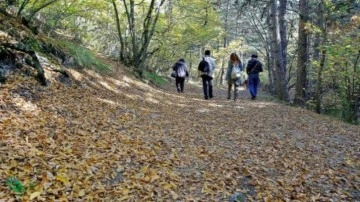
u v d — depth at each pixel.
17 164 4.69
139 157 5.80
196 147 6.74
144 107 10.24
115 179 4.95
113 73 14.43
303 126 9.21
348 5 12.87
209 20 26.05
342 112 14.38
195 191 4.87
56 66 9.34
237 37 45.00
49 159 5.07
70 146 5.67
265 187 5.11
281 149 6.95
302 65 14.80
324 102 15.27
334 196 4.88
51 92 8.09
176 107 11.46
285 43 19.44
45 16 16.03
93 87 10.48
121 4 21.92
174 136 7.38
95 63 13.48
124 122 7.84
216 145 7.02
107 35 29.17
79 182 4.58
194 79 47.50
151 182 4.97
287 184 5.22
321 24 13.40
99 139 6.29
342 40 13.17
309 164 6.12
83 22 22.47
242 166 5.86
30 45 9.17
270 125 9.18
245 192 4.96
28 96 7.21
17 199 3.97
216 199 4.68
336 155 6.69
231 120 9.66
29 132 5.79
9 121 5.92
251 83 16.08
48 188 4.32
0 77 7.06
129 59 19.48
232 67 14.98
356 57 12.95
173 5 24.48
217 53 41.94
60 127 6.41
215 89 28.50
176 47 32.34
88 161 5.25
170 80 32.12
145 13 22.88
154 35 26.20
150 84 18.39
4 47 7.56
